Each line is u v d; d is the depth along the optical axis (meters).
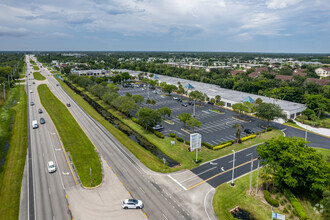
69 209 36.75
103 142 63.06
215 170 49.75
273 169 42.41
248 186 44.00
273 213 34.03
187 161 53.62
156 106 105.12
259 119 87.81
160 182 44.91
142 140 66.56
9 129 71.69
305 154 39.34
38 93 127.56
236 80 156.25
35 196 39.88
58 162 51.56
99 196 40.16
